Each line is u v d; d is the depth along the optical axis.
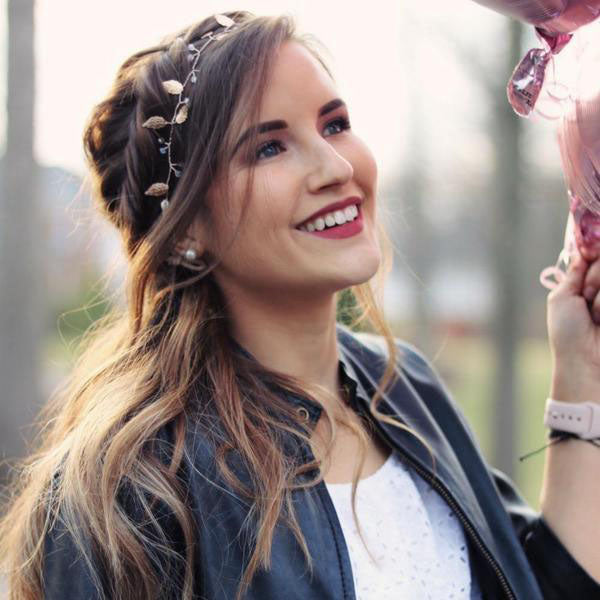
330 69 1.57
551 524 1.62
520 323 5.23
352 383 1.56
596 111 1.36
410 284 7.03
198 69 1.42
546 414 1.67
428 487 1.55
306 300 1.47
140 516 1.31
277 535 1.32
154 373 1.47
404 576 1.39
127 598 1.29
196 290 1.52
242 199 1.39
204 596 1.30
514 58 4.82
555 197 5.08
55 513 1.34
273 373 1.48
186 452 1.36
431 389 1.77
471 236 7.64
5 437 4.27
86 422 1.41
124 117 1.56
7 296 4.28
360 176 1.45
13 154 4.15
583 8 1.29
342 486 1.44
